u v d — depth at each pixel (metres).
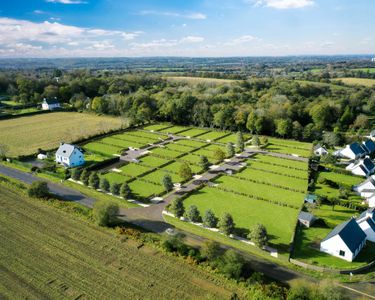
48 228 68.69
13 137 145.50
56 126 166.62
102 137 146.12
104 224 68.56
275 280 53.34
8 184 91.50
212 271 54.28
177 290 50.44
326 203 82.75
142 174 100.75
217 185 93.69
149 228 69.50
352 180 98.69
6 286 51.25
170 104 173.50
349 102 186.00
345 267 56.75
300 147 133.38
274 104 168.75
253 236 61.44
